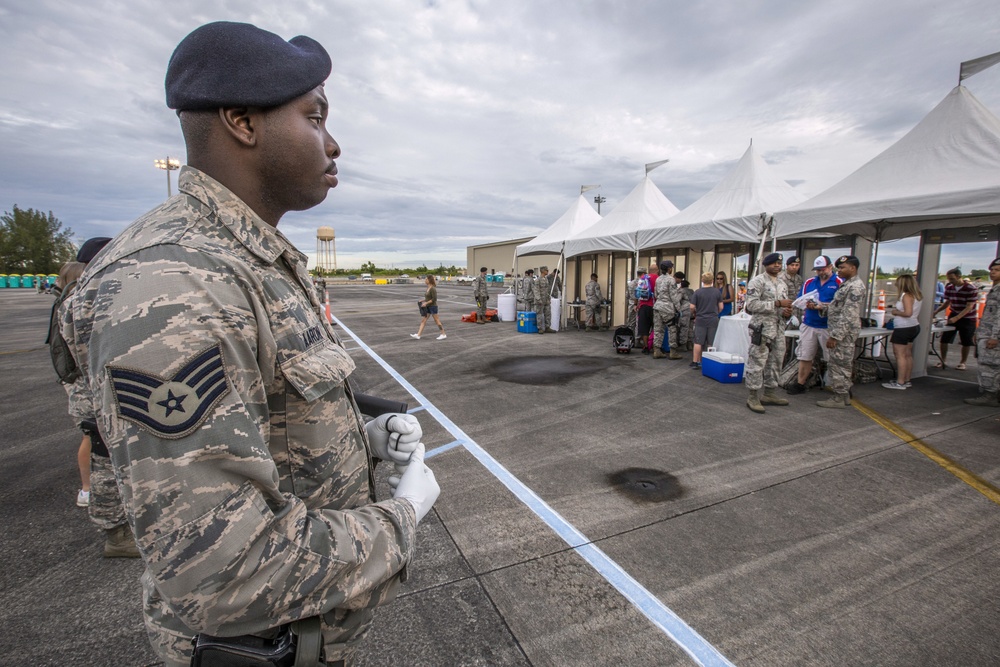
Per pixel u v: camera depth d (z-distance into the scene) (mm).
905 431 4355
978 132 5207
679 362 7859
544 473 3500
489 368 7355
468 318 13789
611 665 1803
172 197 671
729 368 6297
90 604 2168
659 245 8641
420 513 746
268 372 601
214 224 615
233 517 496
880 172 5797
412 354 8570
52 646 1928
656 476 3428
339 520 607
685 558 2457
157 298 504
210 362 508
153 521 480
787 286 6605
